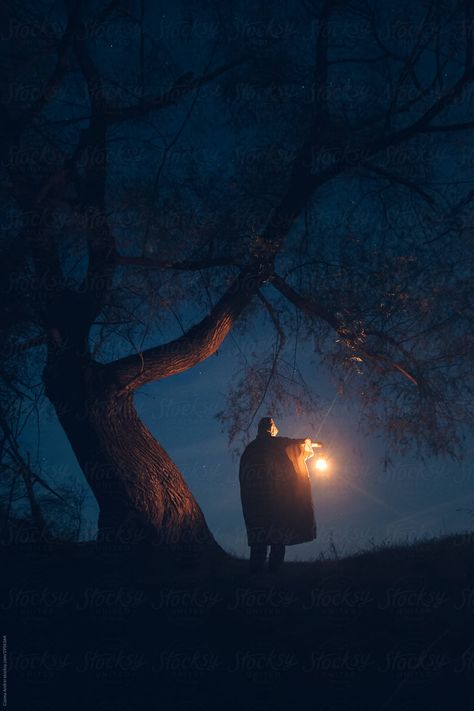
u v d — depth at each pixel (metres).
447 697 5.40
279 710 5.69
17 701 6.06
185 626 7.37
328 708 5.57
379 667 5.96
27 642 7.05
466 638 6.03
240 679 6.18
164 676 6.38
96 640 7.12
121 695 6.14
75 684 6.32
